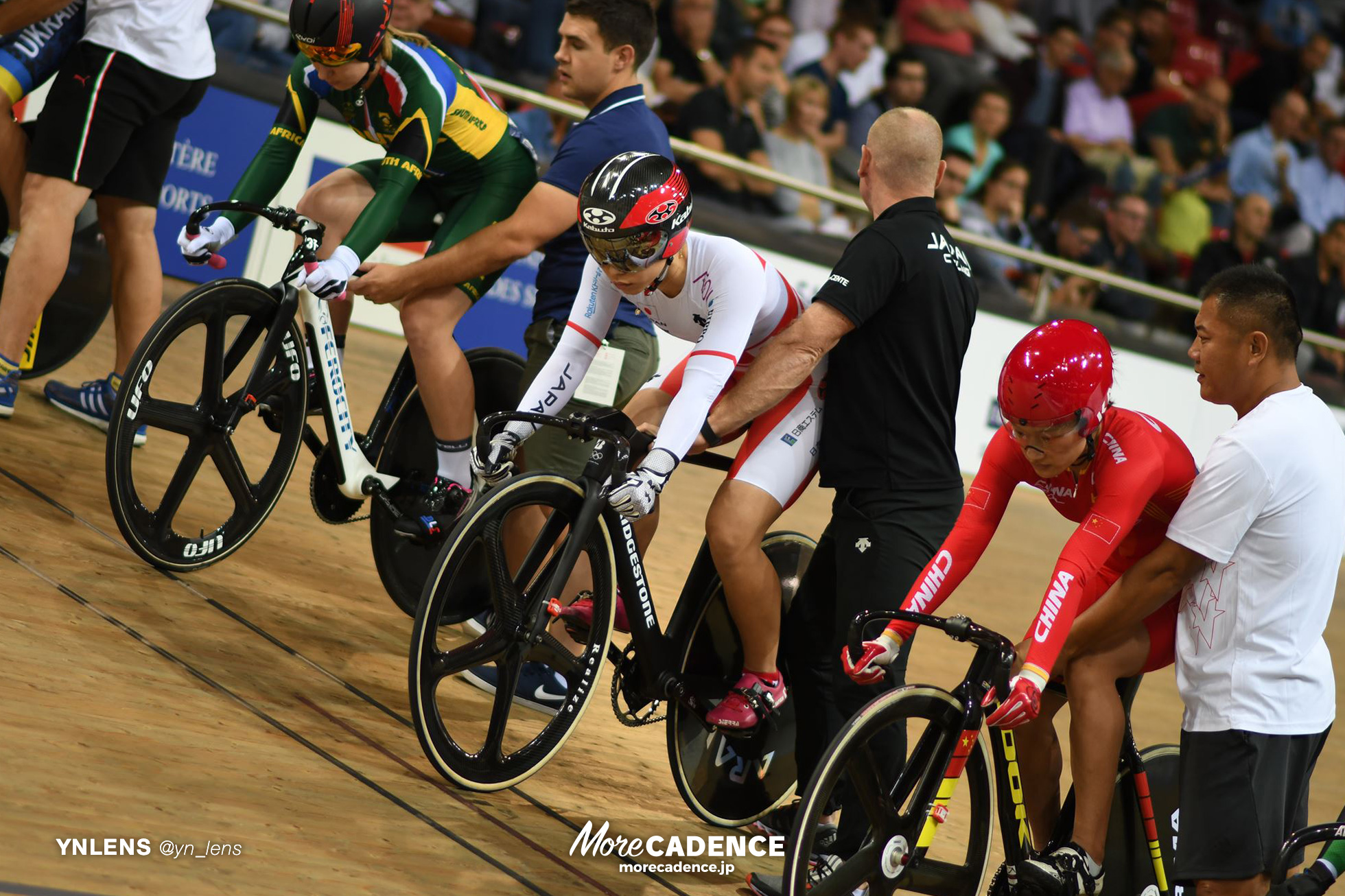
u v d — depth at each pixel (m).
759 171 17.19
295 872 4.96
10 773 4.97
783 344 6.02
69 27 9.09
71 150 8.80
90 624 6.59
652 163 5.89
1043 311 19.80
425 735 5.92
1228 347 5.71
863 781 5.29
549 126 17.42
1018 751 6.20
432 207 8.43
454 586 8.20
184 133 14.85
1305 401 5.71
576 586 7.84
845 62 20.56
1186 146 24.05
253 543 8.78
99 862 4.60
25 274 8.84
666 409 6.87
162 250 14.94
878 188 6.42
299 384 7.93
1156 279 23.39
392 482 7.94
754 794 6.94
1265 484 5.49
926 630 11.36
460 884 5.29
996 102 21.20
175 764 5.48
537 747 6.42
